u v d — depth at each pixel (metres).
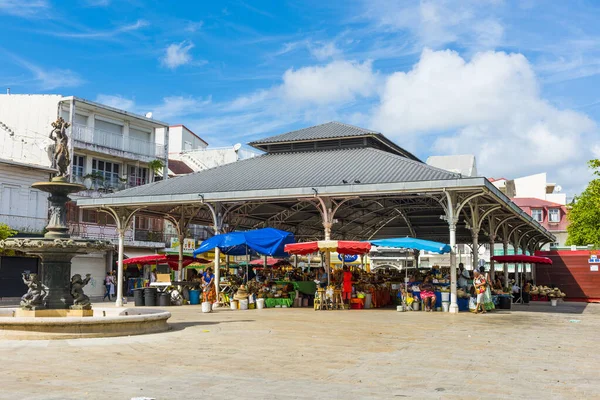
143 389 7.45
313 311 21.83
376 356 10.41
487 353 10.94
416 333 14.24
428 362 9.78
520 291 32.31
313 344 11.98
